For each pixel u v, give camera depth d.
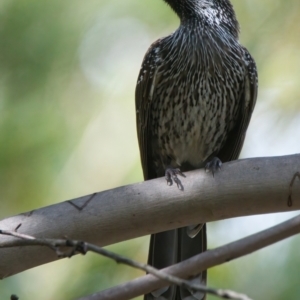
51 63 10.13
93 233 7.56
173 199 7.63
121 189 7.67
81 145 9.83
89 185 9.75
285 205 7.57
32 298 9.84
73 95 10.07
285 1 10.66
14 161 9.75
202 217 7.71
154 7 10.66
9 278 9.95
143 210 7.61
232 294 4.94
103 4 10.48
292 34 10.55
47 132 9.84
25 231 7.45
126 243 9.80
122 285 6.09
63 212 7.55
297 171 7.48
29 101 9.96
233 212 7.69
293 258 9.63
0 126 9.88
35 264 7.48
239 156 10.73
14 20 10.16
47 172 9.75
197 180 7.66
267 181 7.52
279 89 10.48
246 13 10.84
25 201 9.77
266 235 6.00
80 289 9.66
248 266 9.77
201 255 6.05
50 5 10.27
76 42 10.26
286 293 9.43
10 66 10.10
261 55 10.55
